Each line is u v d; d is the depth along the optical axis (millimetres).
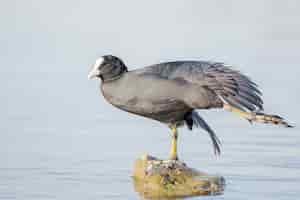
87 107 20078
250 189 12430
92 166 14031
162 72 12477
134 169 13344
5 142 16047
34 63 27125
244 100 11781
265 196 11992
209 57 27406
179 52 28531
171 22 38281
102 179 13141
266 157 14672
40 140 16266
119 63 12766
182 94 12102
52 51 29844
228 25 37188
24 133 16938
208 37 32969
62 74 25016
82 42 31906
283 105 19672
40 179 13094
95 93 22031
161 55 27688
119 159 14664
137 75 12555
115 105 12820
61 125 17859
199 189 12445
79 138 16516
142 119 18766
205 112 19766
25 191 12359
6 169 13797
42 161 14391
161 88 12203
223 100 11930
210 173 13477
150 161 13258
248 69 25094
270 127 17719
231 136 16750
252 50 29375
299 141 16062
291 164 14125
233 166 14031
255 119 11586
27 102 20531
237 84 11875
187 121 13125
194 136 16828
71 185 12773
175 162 13102
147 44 30844
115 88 12641
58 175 13406
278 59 27172
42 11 41812
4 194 12203
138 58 27047
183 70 12297
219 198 11953
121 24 37500
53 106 20109
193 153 15148
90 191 12352
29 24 37656
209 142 16188
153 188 12547
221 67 12164
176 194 12312
